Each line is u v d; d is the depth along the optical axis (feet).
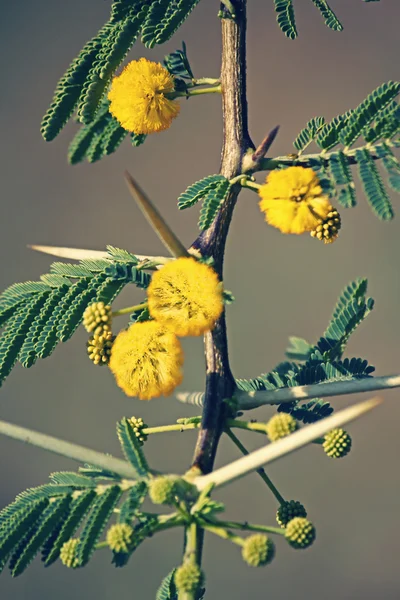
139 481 1.53
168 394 1.55
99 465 1.52
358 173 1.59
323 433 1.50
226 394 1.59
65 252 1.64
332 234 1.58
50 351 1.63
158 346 1.55
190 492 1.52
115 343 1.55
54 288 1.63
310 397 1.59
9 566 1.55
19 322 1.63
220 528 1.51
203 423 1.58
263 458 1.51
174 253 1.56
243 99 1.63
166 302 1.55
